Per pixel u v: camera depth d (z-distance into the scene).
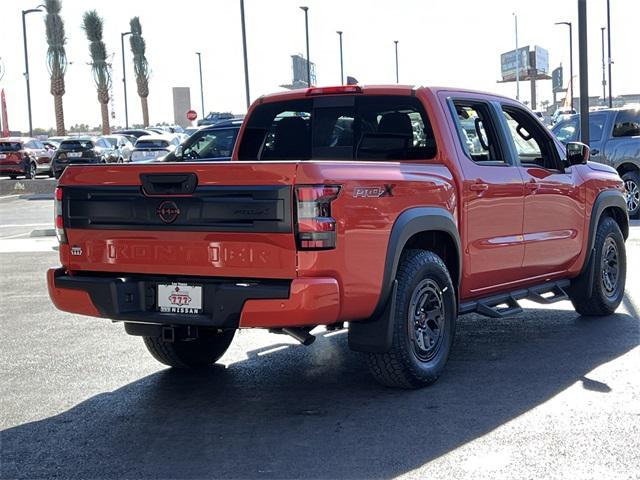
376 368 5.81
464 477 4.34
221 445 4.94
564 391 5.82
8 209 24.81
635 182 16.31
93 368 6.83
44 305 9.73
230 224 5.20
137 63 66.75
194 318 5.35
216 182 5.22
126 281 5.61
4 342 7.82
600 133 16.67
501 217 6.77
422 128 6.51
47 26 54.44
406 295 5.73
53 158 35.22
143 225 5.49
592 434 4.93
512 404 5.55
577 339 7.43
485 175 6.59
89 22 59.38
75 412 5.66
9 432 5.27
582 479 4.28
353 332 5.71
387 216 5.53
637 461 4.50
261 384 6.25
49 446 5.00
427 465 4.52
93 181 5.66
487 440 4.88
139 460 4.73
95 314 5.71
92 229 5.70
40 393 6.13
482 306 6.72
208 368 6.77
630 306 8.90
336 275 5.18
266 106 7.34
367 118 6.86
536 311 8.81
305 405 5.68
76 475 4.53
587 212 7.94
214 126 15.95
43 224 19.97
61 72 54.44
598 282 8.16
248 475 4.46
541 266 7.40
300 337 5.43
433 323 6.08
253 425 5.29
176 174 5.32
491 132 6.98
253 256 5.17
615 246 8.44
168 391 6.13
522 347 7.18
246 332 8.11
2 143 36.88
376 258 5.44
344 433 5.08
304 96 7.07
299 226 5.04
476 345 7.31
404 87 6.59
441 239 6.33
